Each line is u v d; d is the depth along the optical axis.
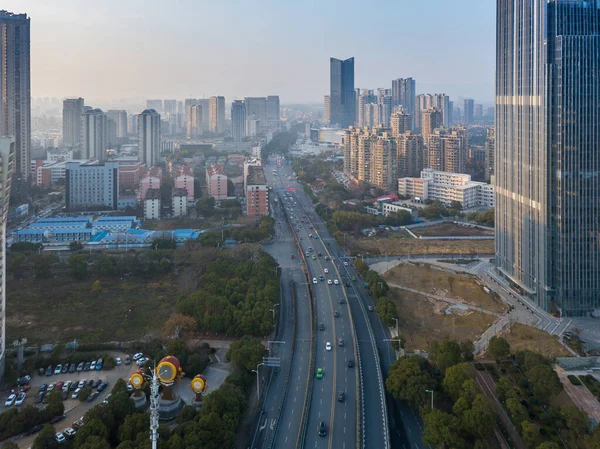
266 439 187.75
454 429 183.38
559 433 192.50
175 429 179.00
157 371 187.25
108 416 183.62
